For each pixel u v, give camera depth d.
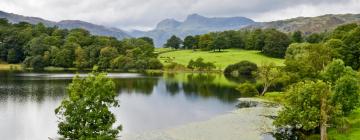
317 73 91.06
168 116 69.06
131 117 67.44
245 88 100.88
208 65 191.12
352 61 117.31
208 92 107.25
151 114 71.06
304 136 51.34
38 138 52.38
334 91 50.81
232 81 142.38
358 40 120.69
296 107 49.16
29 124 60.47
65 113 38.28
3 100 83.19
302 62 96.81
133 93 102.62
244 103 86.19
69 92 38.91
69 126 37.94
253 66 173.75
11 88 104.38
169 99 92.38
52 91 99.38
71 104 38.28
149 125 60.62
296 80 91.38
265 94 99.56
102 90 38.34
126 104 82.81
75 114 37.84
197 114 71.44
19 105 77.25
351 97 51.94
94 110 38.03
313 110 46.22
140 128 58.22
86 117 37.66
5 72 169.38
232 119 66.12
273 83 103.44
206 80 145.75
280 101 88.25
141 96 96.94
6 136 52.88
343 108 51.72
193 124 61.88
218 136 53.62
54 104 79.12
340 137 47.69
